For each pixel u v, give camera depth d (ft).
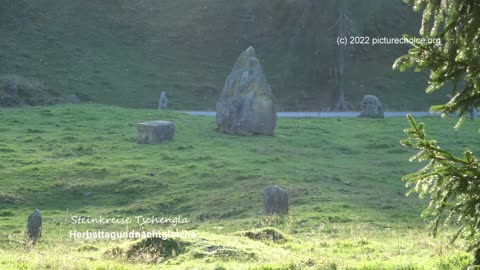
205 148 142.31
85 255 58.59
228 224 92.32
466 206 30.01
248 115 158.30
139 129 146.82
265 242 64.64
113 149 140.15
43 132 154.71
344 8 258.37
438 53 29.76
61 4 292.20
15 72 251.19
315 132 170.09
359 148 152.25
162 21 298.15
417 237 72.79
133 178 118.83
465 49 29.01
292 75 273.54
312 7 263.90
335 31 261.44
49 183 116.57
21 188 113.80
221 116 161.17
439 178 30.04
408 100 269.03
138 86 258.78
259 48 290.97
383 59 291.17
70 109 185.78
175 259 54.49
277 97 265.34
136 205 107.55
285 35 294.05
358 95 271.08
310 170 126.93
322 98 265.75
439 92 273.75
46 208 108.06
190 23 297.74
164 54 281.95
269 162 131.85
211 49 288.92
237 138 155.33
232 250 55.31
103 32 285.84
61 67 260.42
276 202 95.86
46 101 224.33
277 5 302.25
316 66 270.67
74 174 121.29
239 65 162.61
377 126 184.44
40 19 282.56
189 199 109.09
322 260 52.90
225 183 116.47
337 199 105.29
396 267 48.78
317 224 87.71
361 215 93.66
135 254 56.70
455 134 167.63
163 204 107.65
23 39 271.69
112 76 261.85
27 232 81.20
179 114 187.73
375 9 287.28
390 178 124.57
